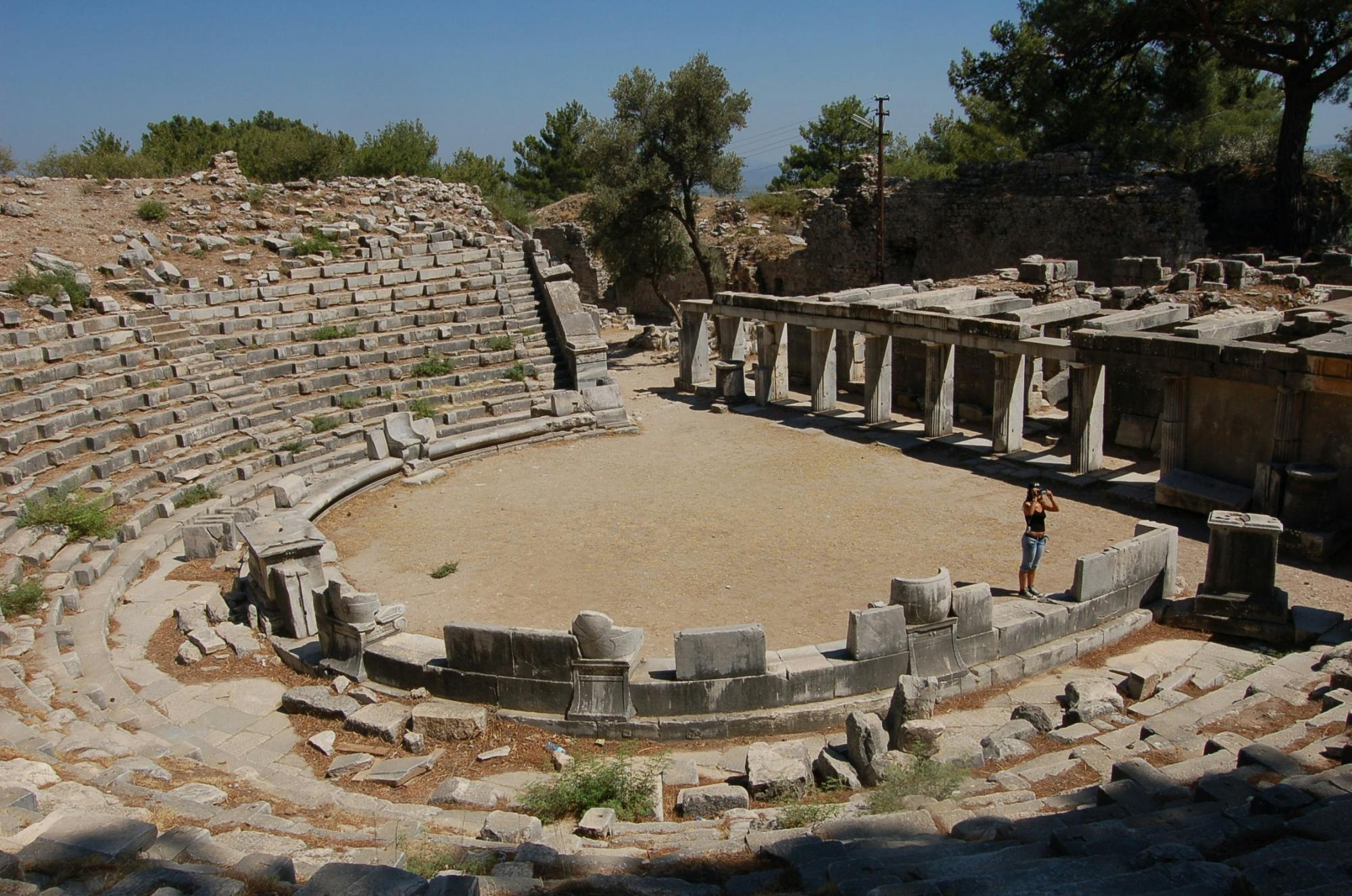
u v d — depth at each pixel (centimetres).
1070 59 3669
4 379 2189
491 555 1894
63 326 2442
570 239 5531
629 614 1591
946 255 4059
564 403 2806
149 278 2820
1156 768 919
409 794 1128
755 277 4825
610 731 1255
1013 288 2931
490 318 3206
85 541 1814
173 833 755
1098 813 838
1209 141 4119
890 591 1641
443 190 4034
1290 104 3167
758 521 2030
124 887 640
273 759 1223
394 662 1368
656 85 4044
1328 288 2461
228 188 3522
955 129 6575
